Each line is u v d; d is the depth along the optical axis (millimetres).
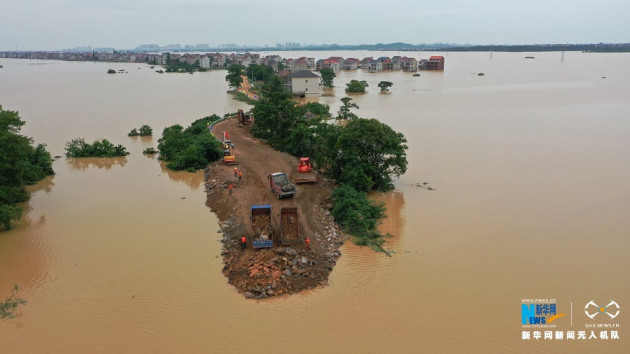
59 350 21031
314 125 58375
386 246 31188
